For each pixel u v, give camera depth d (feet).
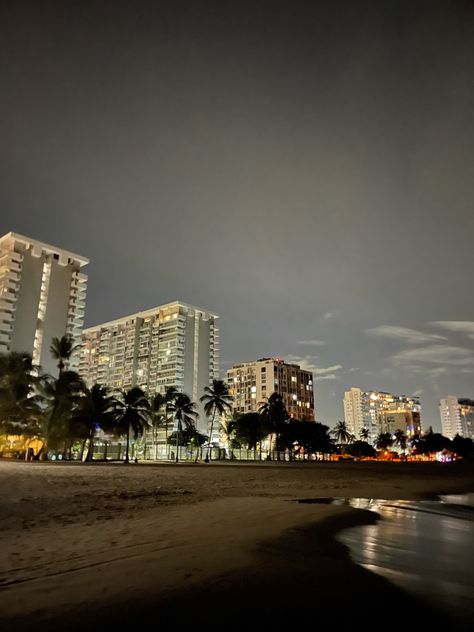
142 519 44.75
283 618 18.98
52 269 380.78
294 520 46.06
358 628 18.28
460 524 49.96
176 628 17.67
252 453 462.60
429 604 21.49
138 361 522.47
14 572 24.89
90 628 17.56
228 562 27.37
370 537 38.99
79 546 31.58
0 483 78.95
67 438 225.56
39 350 359.05
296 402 636.07
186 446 395.75
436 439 547.08
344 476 141.38
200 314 535.60
